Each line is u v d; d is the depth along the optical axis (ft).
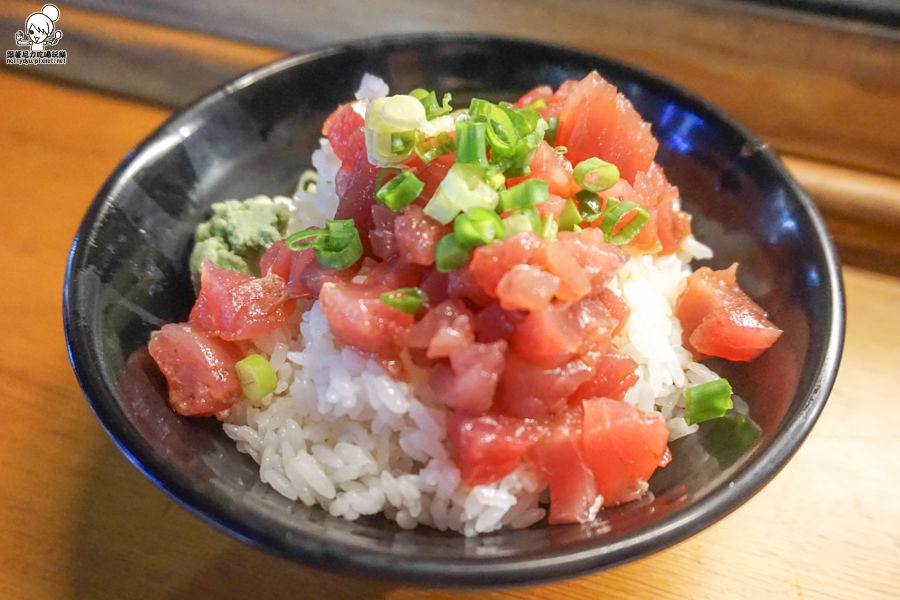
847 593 0.46
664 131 0.58
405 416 0.45
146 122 0.76
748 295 0.53
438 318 0.43
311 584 0.46
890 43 0.62
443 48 0.61
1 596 0.45
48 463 0.51
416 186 0.45
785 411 0.42
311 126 0.62
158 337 0.48
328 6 0.75
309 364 0.48
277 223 0.57
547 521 0.44
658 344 0.49
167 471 0.38
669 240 0.56
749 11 0.65
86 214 0.49
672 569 0.47
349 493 0.45
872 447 0.53
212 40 0.79
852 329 0.60
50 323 0.58
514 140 0.47
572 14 0.70
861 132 0.67
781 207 0.51
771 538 0.48
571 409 0.44
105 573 0.46
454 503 0.44
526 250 0.42
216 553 0.47
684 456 0.46
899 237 0.65
